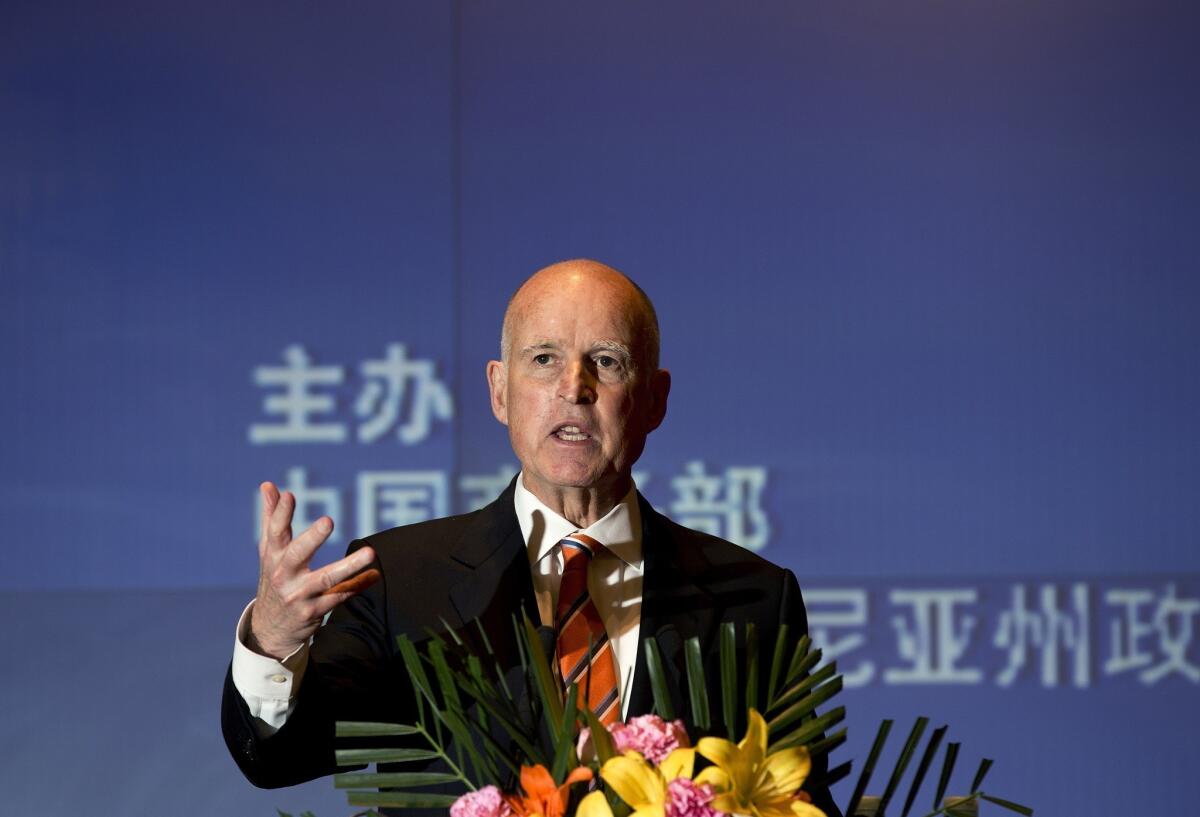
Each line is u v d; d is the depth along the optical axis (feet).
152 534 31.01
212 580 31.01
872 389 32.01
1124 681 31.96
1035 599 31.96
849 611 31.81
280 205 31.63
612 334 14.49
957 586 31.89
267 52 31.86
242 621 12.57
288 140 31.73
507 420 15.38
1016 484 32.09
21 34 31.55
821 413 31.94
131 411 31.17
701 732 11.26
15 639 30.66
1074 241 32.35
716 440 31.81
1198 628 32.07
